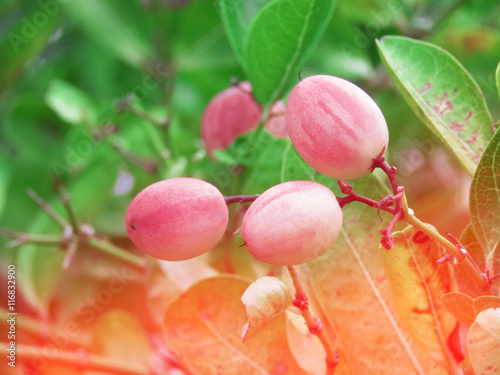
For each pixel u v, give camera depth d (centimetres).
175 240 23
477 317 24
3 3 42
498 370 23
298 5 30
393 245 23
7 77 44
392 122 41
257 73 31
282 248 22
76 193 38
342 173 23
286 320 27
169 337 27
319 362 26
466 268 24
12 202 43
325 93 23
